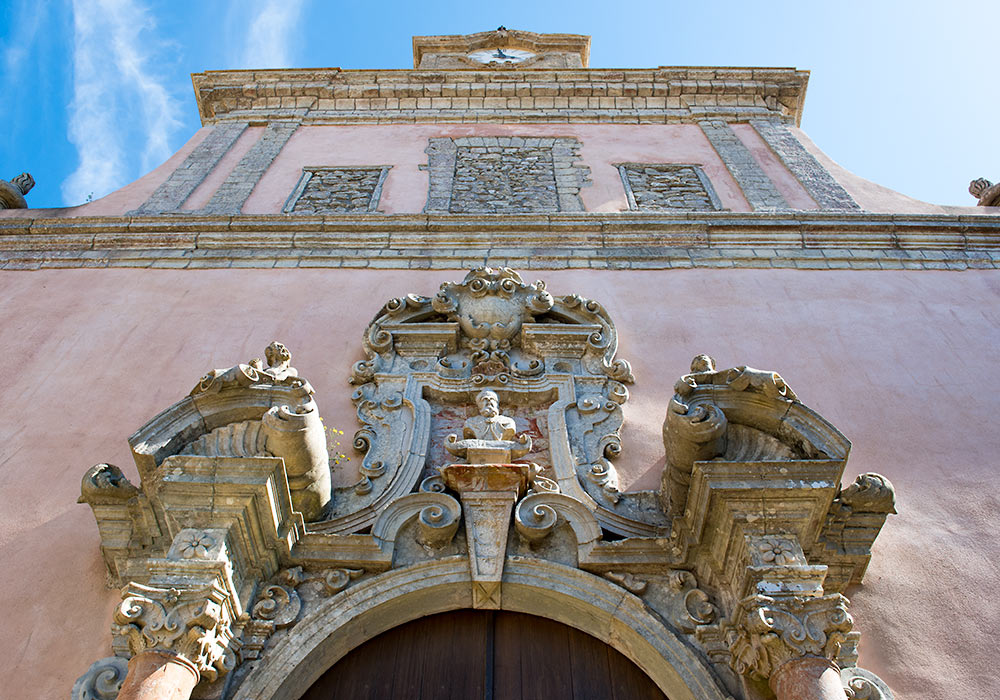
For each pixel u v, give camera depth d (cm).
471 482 660
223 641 553
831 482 592
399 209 1091
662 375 825
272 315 897
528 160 1212
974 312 917
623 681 603
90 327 885
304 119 1323
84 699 540
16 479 720
